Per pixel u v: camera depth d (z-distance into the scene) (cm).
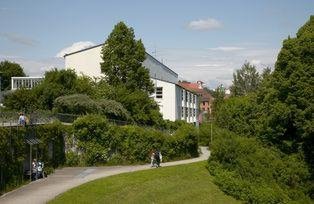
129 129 5225
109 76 6719
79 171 4478
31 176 3828
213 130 7450
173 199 3769
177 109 8631
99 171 4506
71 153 4872
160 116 6862
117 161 5106
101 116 5162
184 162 5634
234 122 6400
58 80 6050
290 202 4072
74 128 4894
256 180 4303
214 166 4706
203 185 4316
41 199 3027
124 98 6372
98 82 6744
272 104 4853
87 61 7919
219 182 4353
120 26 6712
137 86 6738
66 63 7981
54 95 5831
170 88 8388
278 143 4878
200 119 11338
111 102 5956
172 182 4178
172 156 5850
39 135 4181
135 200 3462
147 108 6638
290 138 4838
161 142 5609
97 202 3164
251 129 5978
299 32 5019
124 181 3897
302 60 4647
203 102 15375
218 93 9894
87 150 4934
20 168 3616
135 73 6706
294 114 4606
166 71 9888
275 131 4822
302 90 4544
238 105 6500
